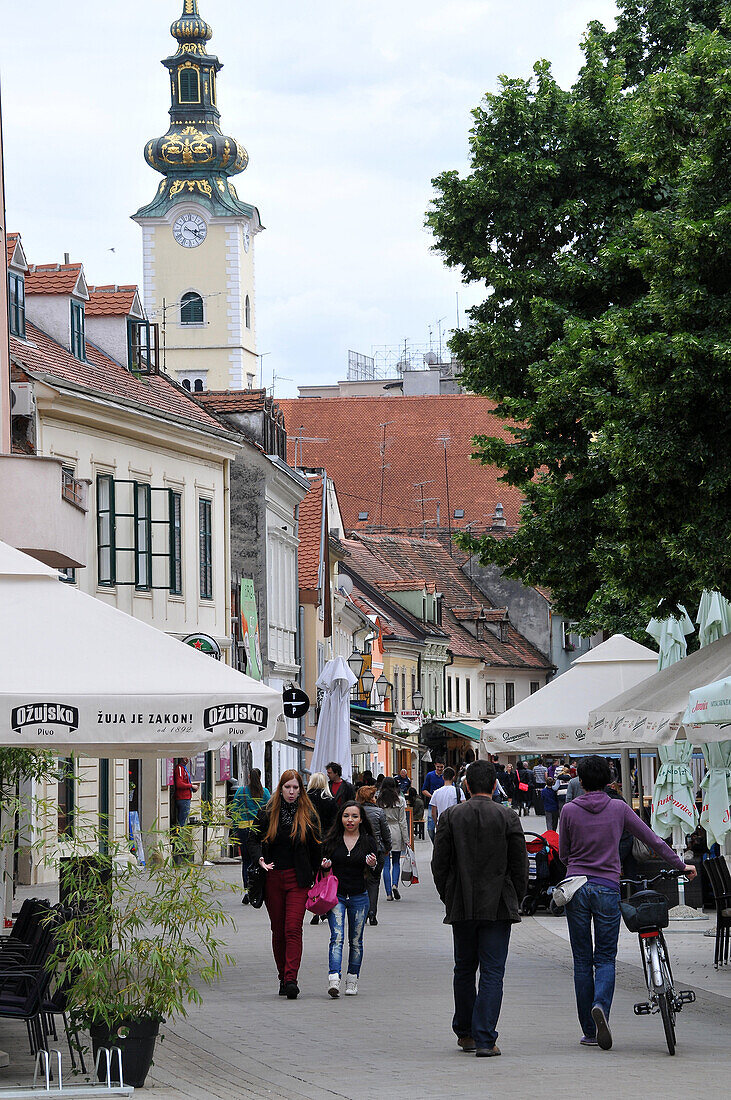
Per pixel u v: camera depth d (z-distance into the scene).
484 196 30.55
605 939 13.98
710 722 15.50
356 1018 16.16
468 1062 13.30
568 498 28.03
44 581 14.17
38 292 41.09
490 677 111.06
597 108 30.92
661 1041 14.28
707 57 21.78
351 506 126.12
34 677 13.09
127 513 40.97
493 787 14.05
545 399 27.05
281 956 18.00
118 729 13.10
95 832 12.37
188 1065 13.38
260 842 18.05
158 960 12.02
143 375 47.00
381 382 156.62
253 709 13.56
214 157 145.25
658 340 20.08
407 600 99.62
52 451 36.84
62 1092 11.80
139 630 13.90
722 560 20.38
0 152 29.39
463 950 14.03
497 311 30.92
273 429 58.34
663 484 20.72
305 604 65.50
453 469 126.31
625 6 31.78
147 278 146.12
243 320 147.00
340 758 35.16
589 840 14.11
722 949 19.92
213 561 48.00
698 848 26.66
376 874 26.38
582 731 25.95
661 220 20.47
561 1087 11.91
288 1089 12.16
